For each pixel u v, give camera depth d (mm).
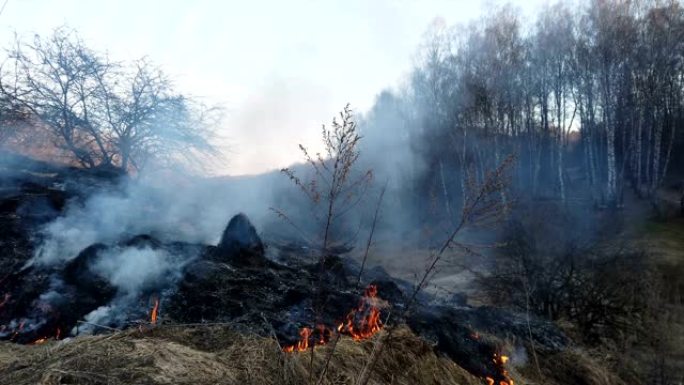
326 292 4812
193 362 2344
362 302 4680
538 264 8852
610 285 8352
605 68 20641
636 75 20891
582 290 8430
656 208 18344
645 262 9719
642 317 8023
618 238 11117
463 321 5578
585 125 23812
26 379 1987
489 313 6367
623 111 21484
